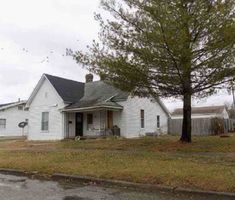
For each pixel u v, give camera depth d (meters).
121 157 14.24
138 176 10.02
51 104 30.38
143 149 17.50
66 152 16.92
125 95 28.50
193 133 34.16
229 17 15.55
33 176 11.84
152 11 15.15
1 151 18.84
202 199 8.05
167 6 15.23
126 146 18.84
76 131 30.42
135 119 29.81
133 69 16.28
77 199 8.09
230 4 15.48
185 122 18.59
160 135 31.78
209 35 15.70
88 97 30.55
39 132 31.11
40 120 31.16
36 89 31.59
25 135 42.75
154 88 17.09
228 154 14.79
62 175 11.13
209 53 15.80
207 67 15.71
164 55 15.39
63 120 29.31
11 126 41.59
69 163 13.07
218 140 19.62
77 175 10.91
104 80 17.75
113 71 16.70
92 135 29.20
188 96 17.81
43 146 21.89
